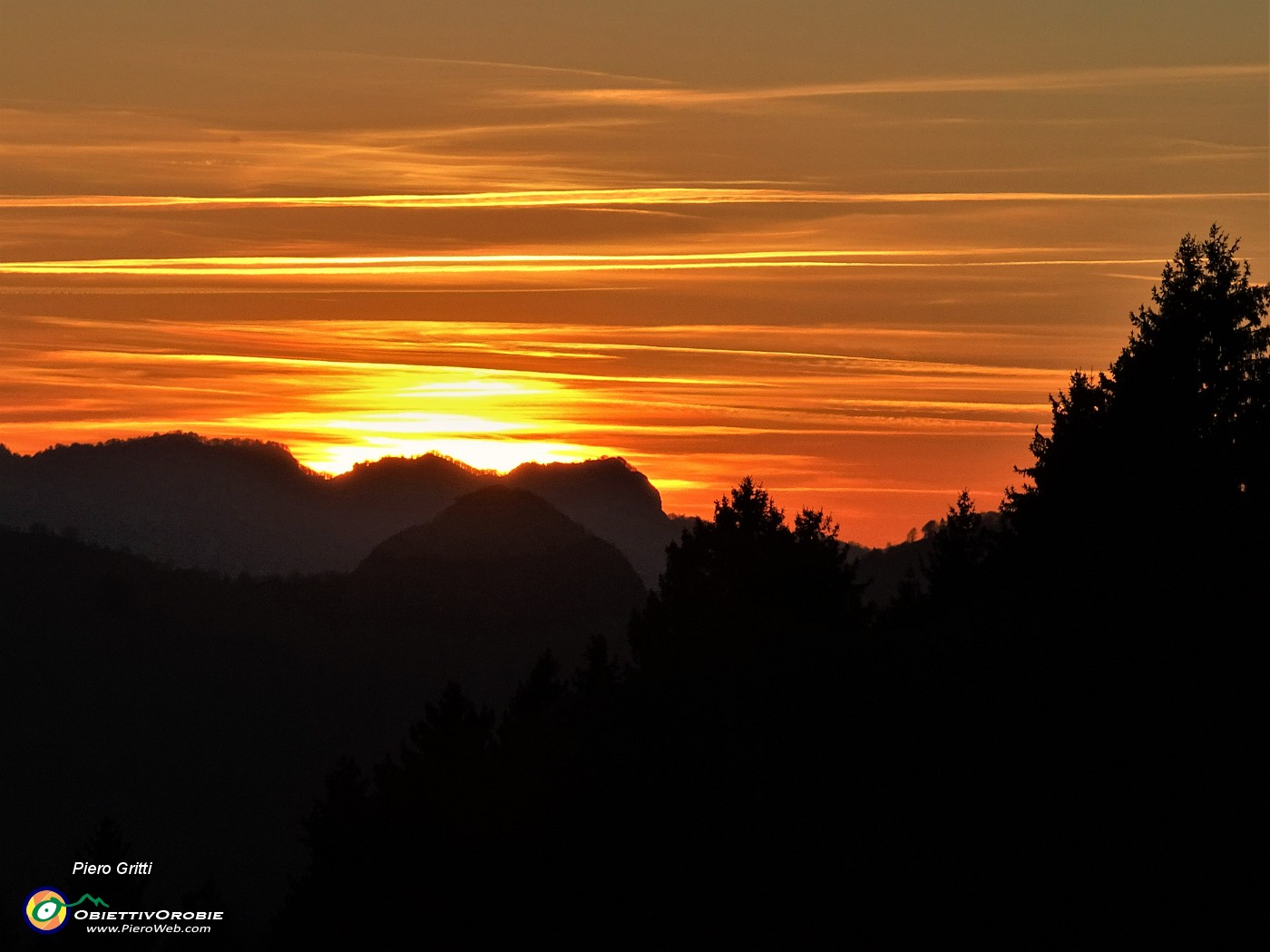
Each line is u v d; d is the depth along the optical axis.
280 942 113.25
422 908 94.50
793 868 80.50
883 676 99.88
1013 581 113.62
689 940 78.25
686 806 90.75
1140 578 86.31
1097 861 73.00
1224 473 97.62
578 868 90.12
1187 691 78.44
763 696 102.56
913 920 73.50
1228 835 71.25
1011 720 84.00
